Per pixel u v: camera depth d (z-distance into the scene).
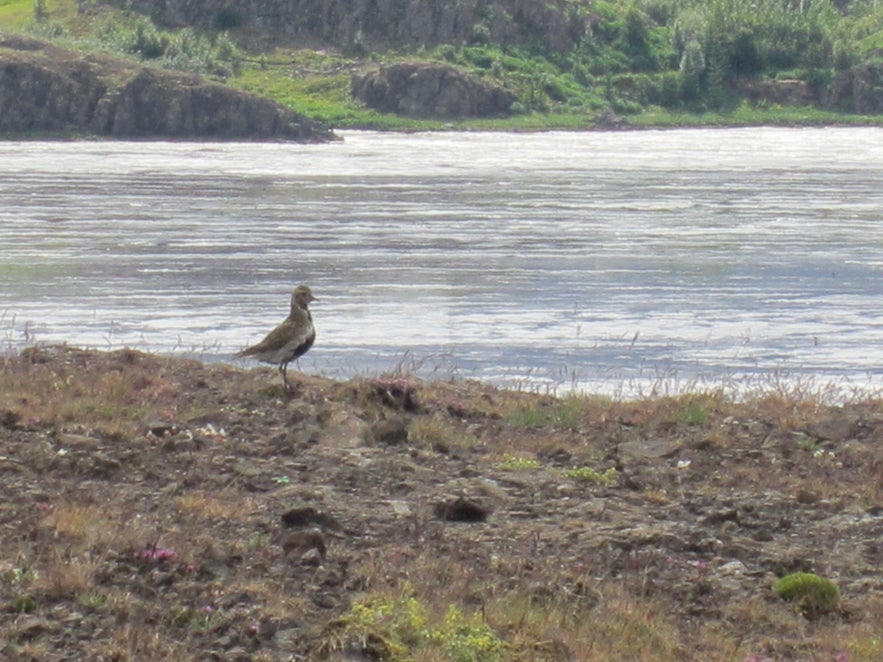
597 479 16.20
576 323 36.78
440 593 11.26
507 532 13.54
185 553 11.83
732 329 36.09
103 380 19.72
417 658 10.01
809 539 14.10
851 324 37.25
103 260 50.22
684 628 11.33
